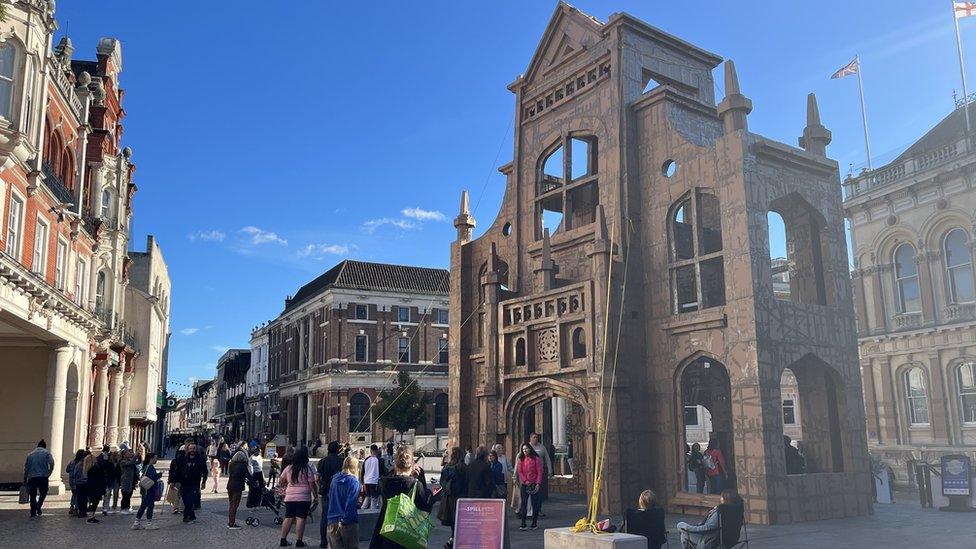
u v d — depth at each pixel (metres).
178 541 15.49
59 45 27.98
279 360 78.69
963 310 25.16
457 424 25.67
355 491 10.33
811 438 19.66
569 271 23.80
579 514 19.45
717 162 19.39
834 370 19.39
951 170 25.22
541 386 22.25
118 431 38.81
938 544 13.59
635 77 22.81
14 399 27.98
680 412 19.86
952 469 19.22
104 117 32.97
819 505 17.78
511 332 23.56
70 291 28.03
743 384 17.86
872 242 28.88
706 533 10.80
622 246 21.33
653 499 10.75
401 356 65.19
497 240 26.67
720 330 18.73
